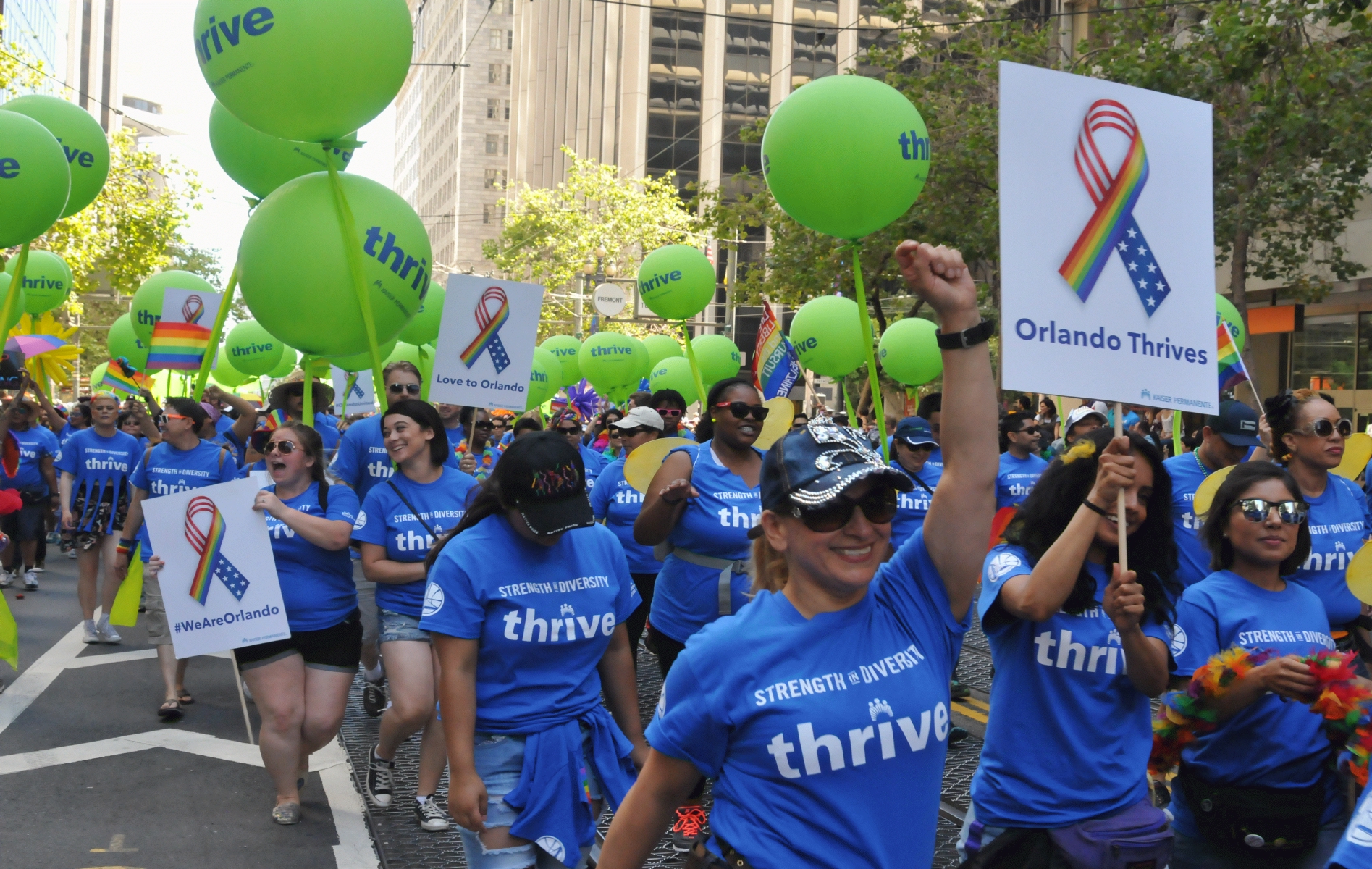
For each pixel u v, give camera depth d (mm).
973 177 20312
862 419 23500
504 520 3689
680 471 5582
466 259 110062
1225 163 15125
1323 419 4730
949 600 2480
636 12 56969
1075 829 3139
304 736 5574
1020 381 2943
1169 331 3111
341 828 5547
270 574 5344
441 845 5340
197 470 7812
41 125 6840
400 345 12695
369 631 7371
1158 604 3328
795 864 2240
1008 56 19891
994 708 3324
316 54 5266
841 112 6480
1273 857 3479
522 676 3648
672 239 44562
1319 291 20141
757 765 2295
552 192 45688
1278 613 3656
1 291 9211
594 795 3740
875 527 2291
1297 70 14375
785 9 57750
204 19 5410
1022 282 2967
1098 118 3062
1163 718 3527
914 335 12039
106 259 26453
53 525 14500
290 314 5590
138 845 5270
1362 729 3117
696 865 2367
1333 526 4809
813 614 2369
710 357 14109
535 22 87625
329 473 7582
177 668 7566
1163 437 17203
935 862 4906
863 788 2275
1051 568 3084
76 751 6719
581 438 12336
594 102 65188
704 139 57750
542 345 16844
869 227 6805
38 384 12133
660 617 5688
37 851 5152
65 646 9594
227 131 6918
